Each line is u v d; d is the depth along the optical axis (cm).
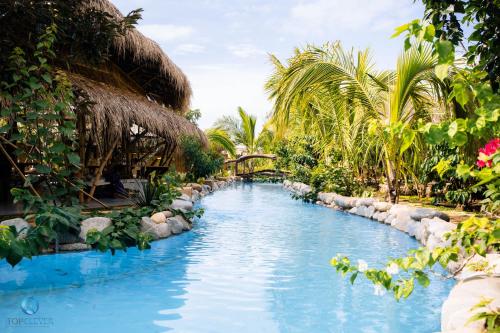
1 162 826
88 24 640
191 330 314
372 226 823
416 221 723
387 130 224
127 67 1055
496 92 276
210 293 403
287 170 2527
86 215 652
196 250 589
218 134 2850
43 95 580
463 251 452
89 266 492
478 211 803
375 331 315
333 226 822
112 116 704
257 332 312
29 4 562
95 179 790
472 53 289
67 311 351
